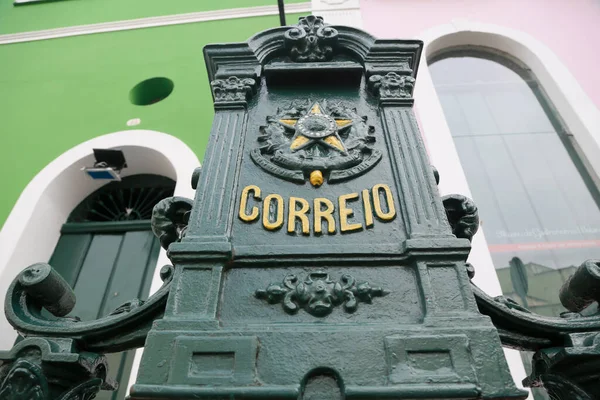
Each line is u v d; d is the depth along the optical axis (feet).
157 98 16.88
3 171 14.05
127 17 19.01
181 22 18.07
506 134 14.40
